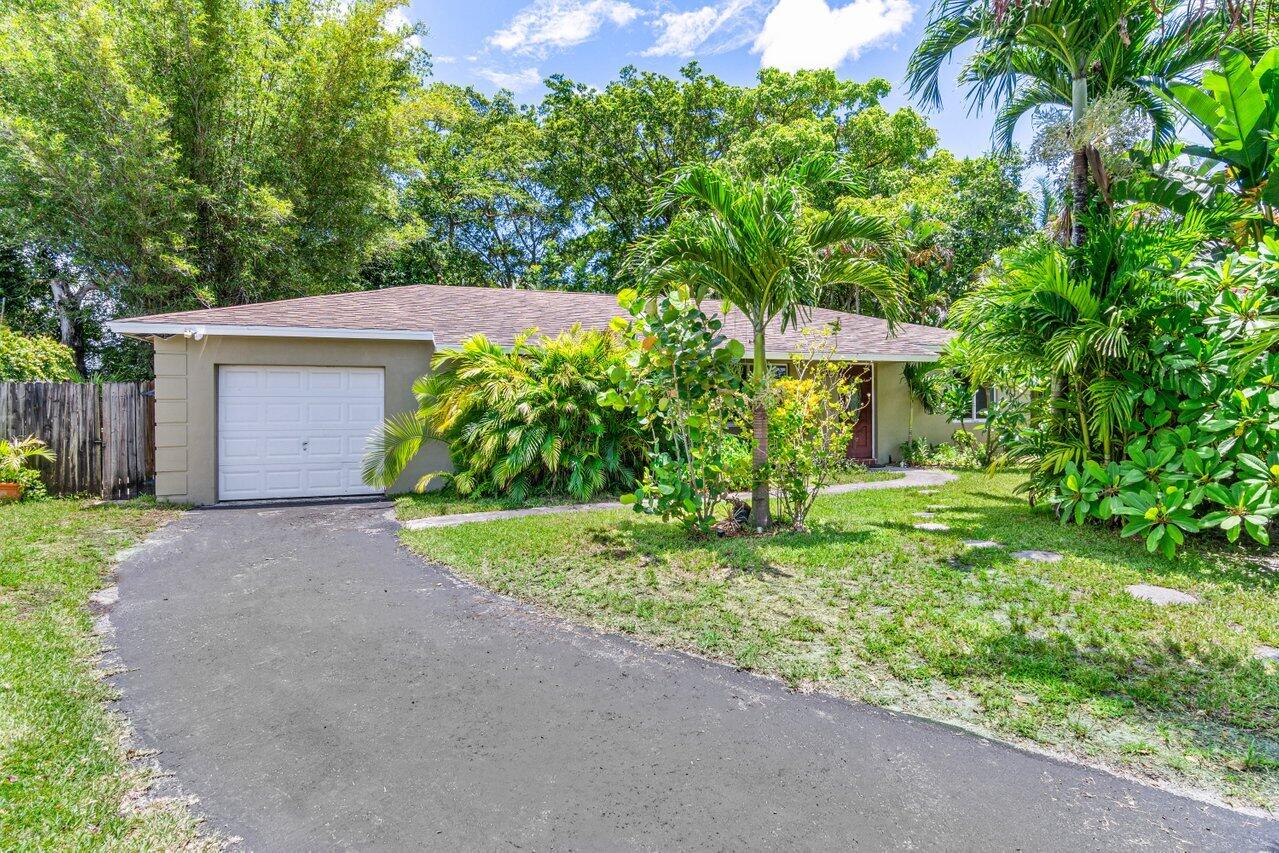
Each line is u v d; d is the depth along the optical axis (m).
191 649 3.81
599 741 2.80
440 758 2.68
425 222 24.84
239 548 6.21
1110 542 5.82
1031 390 7.60
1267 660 3.39
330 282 17.27
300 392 9.38
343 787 2.48
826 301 22.08
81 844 2.11
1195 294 5.75
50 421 8.91
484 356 8.69
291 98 15.54
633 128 25.19
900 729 2.87
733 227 5.85
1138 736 2.77
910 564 5.16
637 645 3.83
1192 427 5.67
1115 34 6.39
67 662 3.52
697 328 6.01
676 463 6.08
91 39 12.12
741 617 4.15
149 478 9.83
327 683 3.38
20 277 16.61
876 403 13.12
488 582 5.03
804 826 2.23
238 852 2.11
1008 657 3.48
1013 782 2.48
